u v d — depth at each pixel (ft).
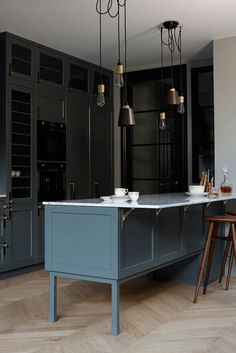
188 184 20.25
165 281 15.11
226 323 10.81
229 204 16.22
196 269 14.57
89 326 10.59
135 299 12.91
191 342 9.59
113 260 10.04
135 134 21.75
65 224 10.76
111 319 11.08
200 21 14.62
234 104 16.16
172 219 12.43
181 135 20.39
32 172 16.65
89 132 19.90
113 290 10.08
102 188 20.72
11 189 15.72
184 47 17.69
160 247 11.78
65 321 10.95
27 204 16.44
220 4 13.17
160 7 13.41
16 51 16.03
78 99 19.20
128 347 9.31
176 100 14.67
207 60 19.67
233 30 15.56
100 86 12.25
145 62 20.27
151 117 21.24
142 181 21.57
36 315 11.44
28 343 9.53
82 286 14.52
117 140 21.89
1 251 15.39
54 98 17.83
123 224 10.21
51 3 13.08
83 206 10.47
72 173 18.80
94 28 15.35
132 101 21.66
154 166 21.18
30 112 16.61
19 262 16.10
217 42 16.48
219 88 16.46
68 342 9.58
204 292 13.57
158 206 9.86
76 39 16.61
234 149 16.19
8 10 13.65
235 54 16.14
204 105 19.84
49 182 17.56
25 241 16.38
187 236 13.30
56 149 17.92
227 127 16.31
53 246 10.94
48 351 9.10
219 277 15.25
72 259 10.66
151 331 10.26
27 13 13.91
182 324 10.74
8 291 13.94
